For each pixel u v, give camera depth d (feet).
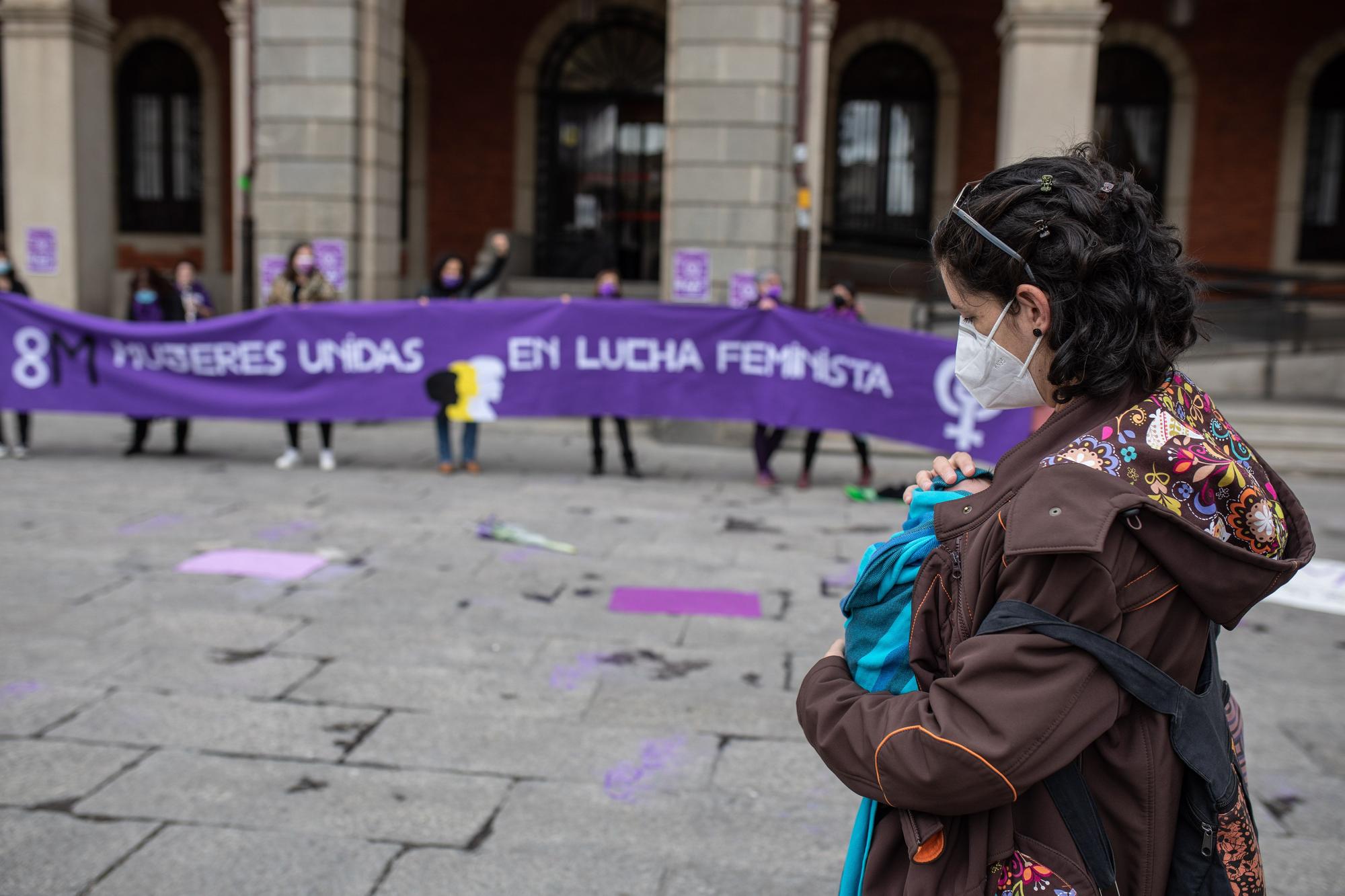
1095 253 3.65
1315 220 51.01
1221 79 49.93
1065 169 3.87
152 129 54.60
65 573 18.49
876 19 50.70
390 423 37.88
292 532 21.85
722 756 12.08
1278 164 50.01
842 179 52.06
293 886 9.37
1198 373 43.70
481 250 53.16
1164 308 3.74
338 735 12.39
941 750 3.60
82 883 9.31
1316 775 11.85
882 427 27.35
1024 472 3.87
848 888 4.33
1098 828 3.73
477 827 10.44
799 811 10.89
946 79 50.60
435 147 52.80
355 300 36.78
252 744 12.10
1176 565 3.55
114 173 54.60
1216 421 3.96
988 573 3.82
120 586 17.80
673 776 11.57
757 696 13.79
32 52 39.70
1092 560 3.50
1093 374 3.70
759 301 28.81
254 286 37.42
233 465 29.43
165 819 10.43
